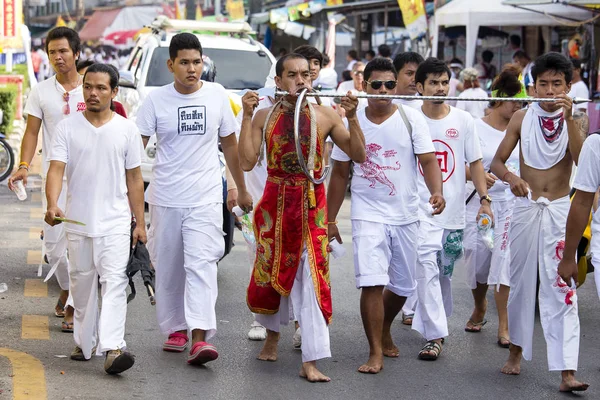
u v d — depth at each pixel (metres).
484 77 20.89
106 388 5.85
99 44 36.19
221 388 6.02
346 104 6.06
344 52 25.39
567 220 5.78
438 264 7.31
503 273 7.32
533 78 6.43
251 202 6.82
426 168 6.63
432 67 7.11
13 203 13.55
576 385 6.12
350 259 10.55
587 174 5.65
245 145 6.20
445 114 7.19
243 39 14.84
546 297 6.24
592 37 18.62
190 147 6.60
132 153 6.23
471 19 18.23
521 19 18.11
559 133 6.31
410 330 7.82
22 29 21.58
